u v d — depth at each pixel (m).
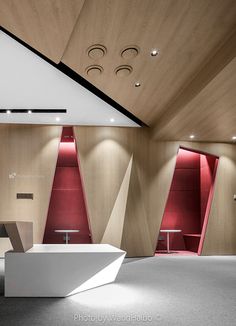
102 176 8.85
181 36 5.02
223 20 4.50
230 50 4.64
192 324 3.11
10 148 8.73
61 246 5.01
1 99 8.20
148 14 4.66
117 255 4.38
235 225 9.39
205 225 9.30
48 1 4.49
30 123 8.81
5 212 8.49
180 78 6.21
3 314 3.38
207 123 7.69
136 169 9.05
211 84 5.42
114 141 9.05
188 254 9.34
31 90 8.23
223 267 6.77
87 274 4.27
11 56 7.70
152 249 8.84
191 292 4.43
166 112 7.89
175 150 9.38
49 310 3.53
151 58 5.74
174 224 10.46
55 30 5.14
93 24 4.95
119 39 5.28
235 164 9.70
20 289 4.07
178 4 4.39
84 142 8.91
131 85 6.84
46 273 4.13
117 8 4.57
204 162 10.45
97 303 3.82
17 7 4.84
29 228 4.60
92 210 8.68
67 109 8.67
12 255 4.10
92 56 5.77
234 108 6.61
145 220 8.88
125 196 8.82
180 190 10.64
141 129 9.27
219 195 9.47
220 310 3.58
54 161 8.77
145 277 5.54
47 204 8.62
